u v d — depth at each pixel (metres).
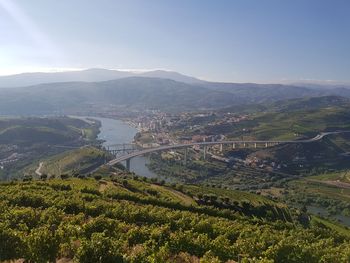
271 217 151.75
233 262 56.34
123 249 52.88
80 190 120.31
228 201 150.88
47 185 126.69
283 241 63.72
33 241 48.72
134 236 60.31
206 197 147.12
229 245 64.75
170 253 57.03
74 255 48.19
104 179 161.12
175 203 118.81
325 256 61.81
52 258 48.97
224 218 110.00
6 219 66.06
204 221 77.00
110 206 90.06
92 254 45.88
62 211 78.31
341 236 110.25
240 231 75.94
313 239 91.38
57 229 58.44
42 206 87.62
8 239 49.25
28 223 67.19
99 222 63.16
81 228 61.66
